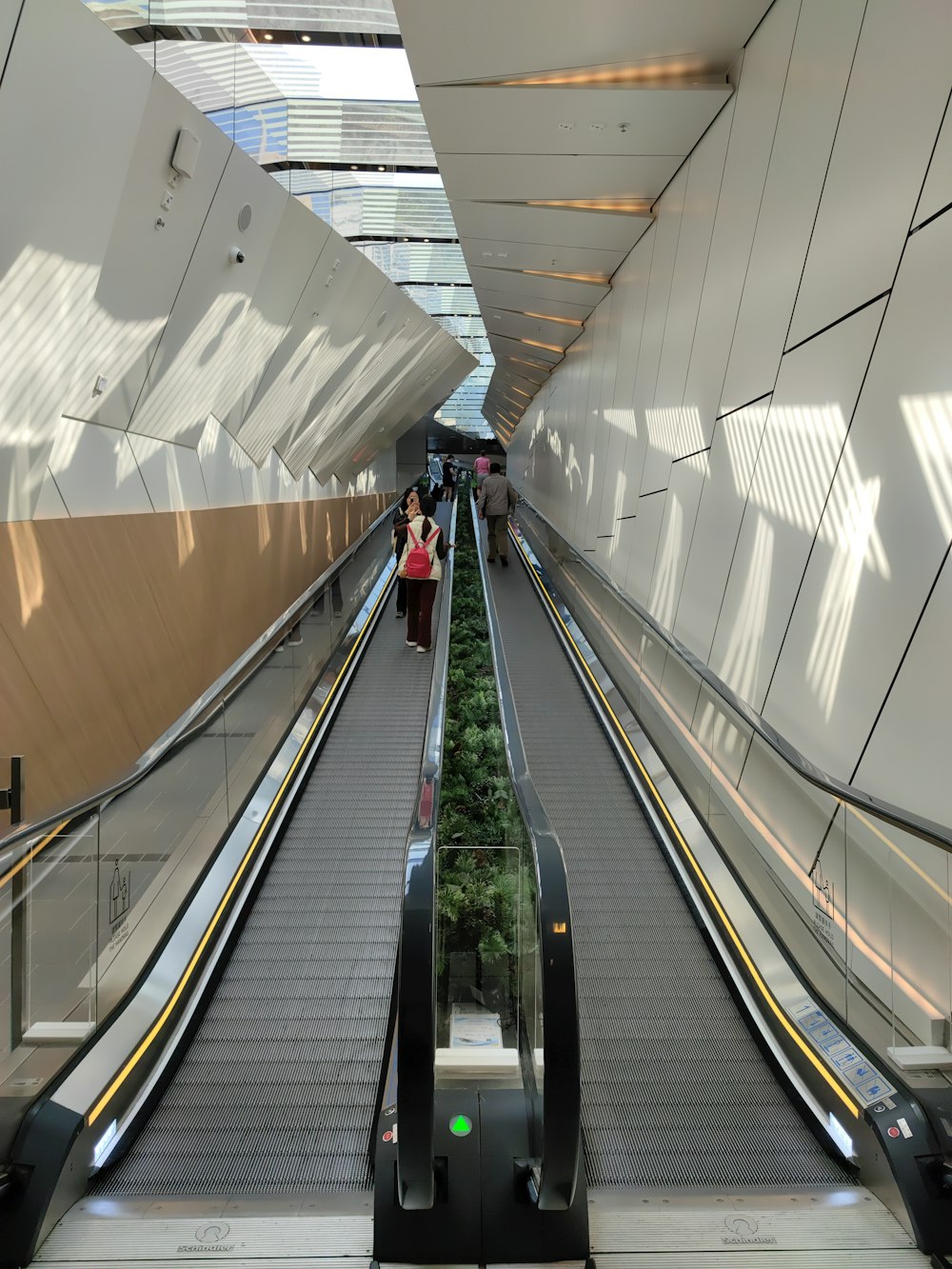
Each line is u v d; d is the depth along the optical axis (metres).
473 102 5.27
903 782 2.88
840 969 3.04
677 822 4.70
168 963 3.52
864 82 3.43
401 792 5.59
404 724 6.73
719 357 5.23
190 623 6.37
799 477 3.93
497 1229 2.27
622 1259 2.28
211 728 4.36
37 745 4.26
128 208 4.36
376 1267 2.25
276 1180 2.67
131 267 4.64
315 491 11.44
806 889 3.30
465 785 5.62
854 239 3.47
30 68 3.15
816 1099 2.89
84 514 4.99
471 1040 2.87
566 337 12.84
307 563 10.64
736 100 5.02
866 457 3.29
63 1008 2.78
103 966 3.08
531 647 8.61
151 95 4.01
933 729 2.74
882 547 3.14
